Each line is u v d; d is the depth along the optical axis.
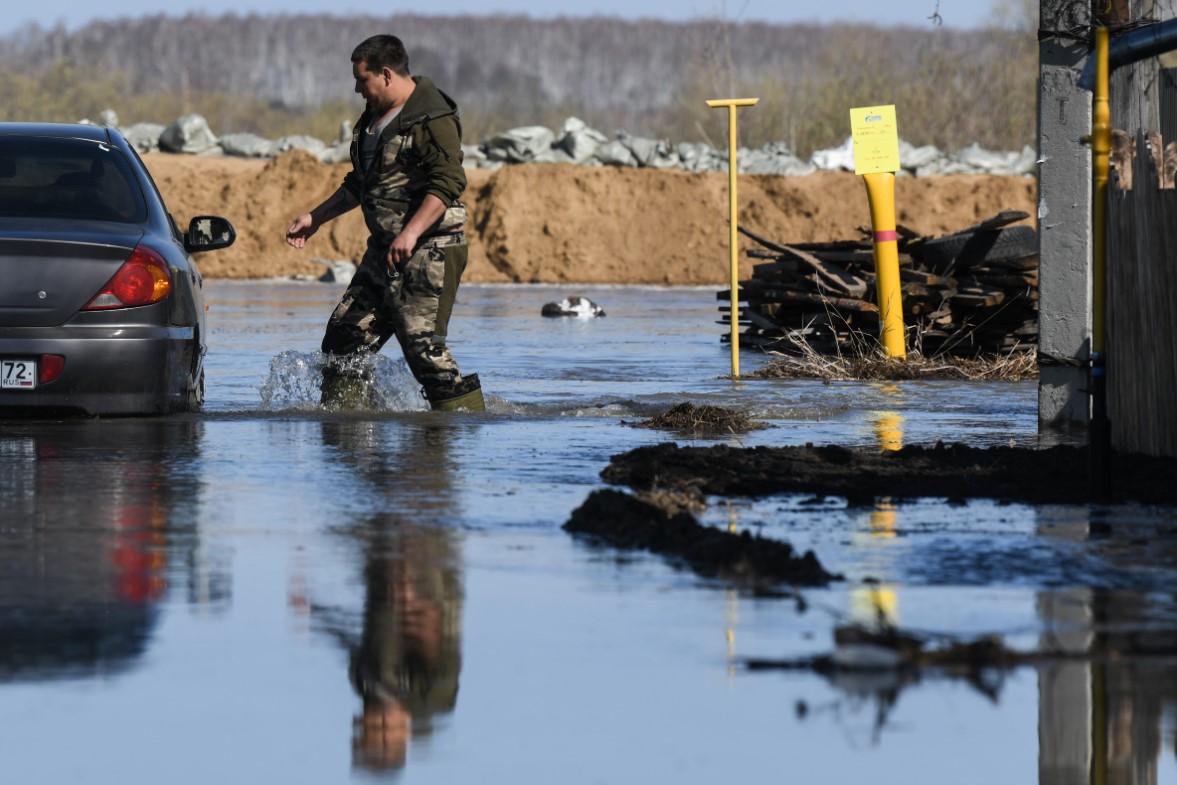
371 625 14.53
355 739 11.30
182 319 32.19
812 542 18.56
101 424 31.02
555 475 24.33
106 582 16.36
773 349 56.56
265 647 13.73
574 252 139.25
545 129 151.00
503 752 11.02
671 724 11.60
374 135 34.00
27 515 20.44
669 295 109.56
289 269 138.00
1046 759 10.94
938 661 13.21
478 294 108.88
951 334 53.44
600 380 44.81
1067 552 17.94
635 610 15.05
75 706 12.02
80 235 30.89
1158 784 10.53
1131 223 26.77
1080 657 13.33
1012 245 53.53
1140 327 26.45
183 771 10.62
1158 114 29.53
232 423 31.53
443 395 34.03
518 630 14.30
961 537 18.92
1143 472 23.95
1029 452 26.50
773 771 10.69
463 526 19.77
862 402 38.62
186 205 142.25
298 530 19.44
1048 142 32.03
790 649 13.59
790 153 157.50
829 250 57.72
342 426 31.20
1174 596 15.60
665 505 20.77
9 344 30.11
